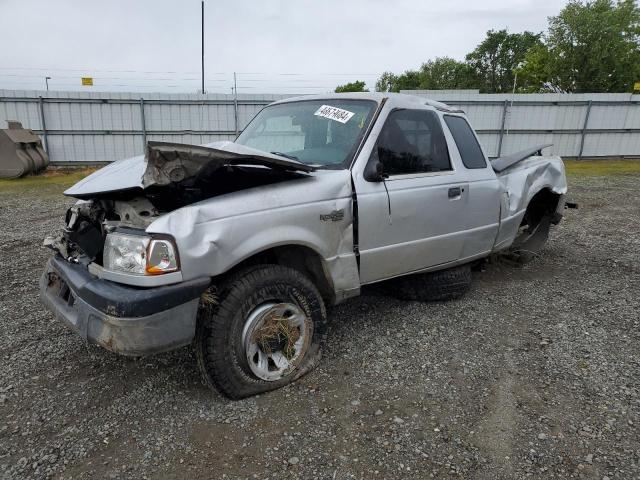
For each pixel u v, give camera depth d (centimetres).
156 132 1831
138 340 244
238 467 235
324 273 324
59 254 325
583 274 546
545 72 3625
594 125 2058
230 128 1878
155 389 303
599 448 249
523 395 298
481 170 439
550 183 552
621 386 308
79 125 1767
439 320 408
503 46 6669
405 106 381
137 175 286
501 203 457
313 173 319
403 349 355
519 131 2038
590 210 970
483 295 473
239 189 295
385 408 283
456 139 425
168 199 286
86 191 279
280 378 300
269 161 275
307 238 301
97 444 252
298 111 400
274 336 293
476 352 353
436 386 306
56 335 378
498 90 6731
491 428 266
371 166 340
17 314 418
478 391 302
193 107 1838
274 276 288
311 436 258
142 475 230
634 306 446
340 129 363
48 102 1722
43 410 280
